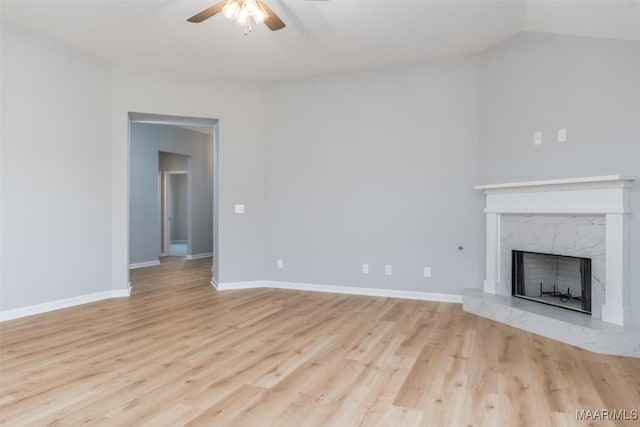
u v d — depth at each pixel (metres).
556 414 2.14
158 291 5.45
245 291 5.41
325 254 5.40
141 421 2.06
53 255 4.39
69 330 3.65
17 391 2.41
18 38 4.05
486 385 2.50
